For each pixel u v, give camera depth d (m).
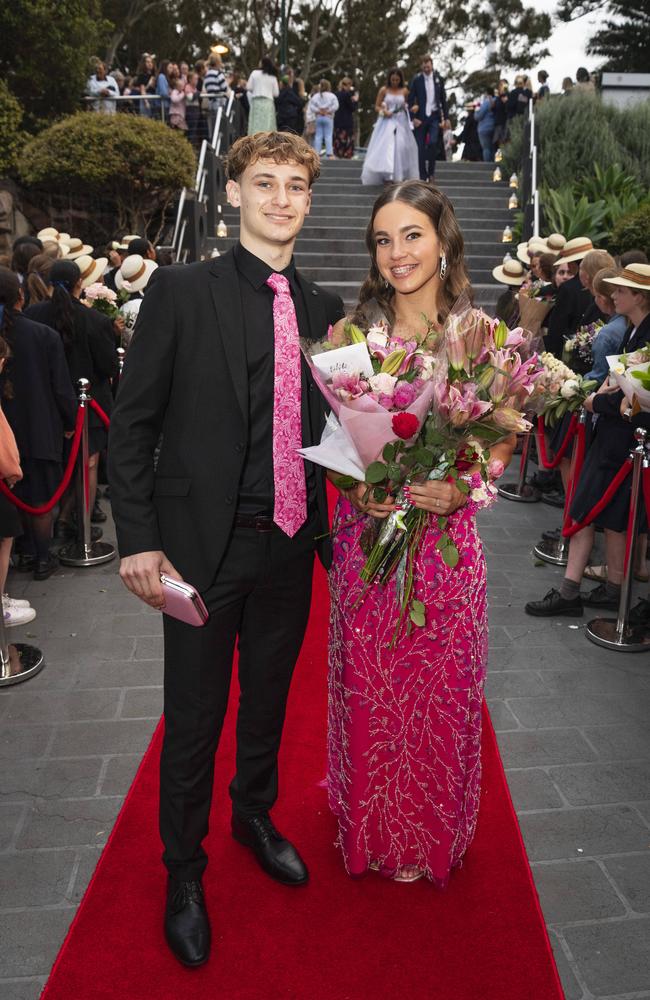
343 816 2.25
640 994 1.95
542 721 3.17
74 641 3.77
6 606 4.01
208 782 2.04
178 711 1.97
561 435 4.81
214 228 11.52
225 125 13.30
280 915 2.15
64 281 4.88
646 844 2.49
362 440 1.86
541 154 12.23
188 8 30.61
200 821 2.04
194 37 31.42
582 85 14.51
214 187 11.49
